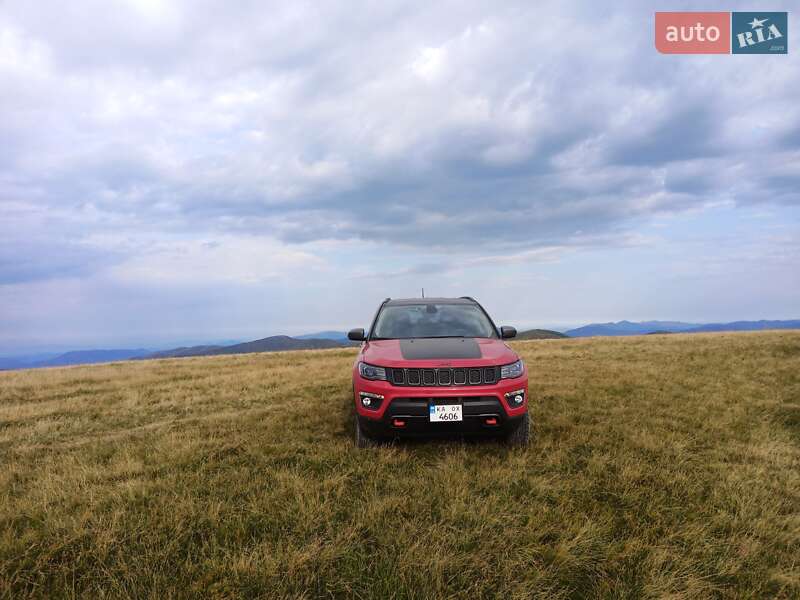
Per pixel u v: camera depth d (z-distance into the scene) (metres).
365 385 4.28
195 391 9.03
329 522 2.96
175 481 3.83
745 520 3.04
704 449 4.67
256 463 4.35
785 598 2.33
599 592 2.32
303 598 2.26
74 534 2.89
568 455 4.42
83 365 16.69
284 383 9.82
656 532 2.93
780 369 9.73
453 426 4.10
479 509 3.15
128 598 2.27
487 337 5.18
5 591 2.39
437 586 2.29
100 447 5.08
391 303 6.20
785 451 4.60
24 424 6.64
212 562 2.53
